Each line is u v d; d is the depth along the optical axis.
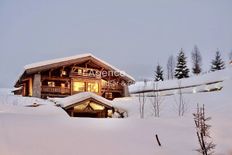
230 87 23.42
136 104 25.03
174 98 25.33
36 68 25.12
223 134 9.02
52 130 7.67
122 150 6.67
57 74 27.45
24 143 6.37
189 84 35.16
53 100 23.42
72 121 9.32
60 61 26.48
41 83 26.91
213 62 58.94
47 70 26.42
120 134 8.02
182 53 52.97
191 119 10.80
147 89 39.28
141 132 8.51
